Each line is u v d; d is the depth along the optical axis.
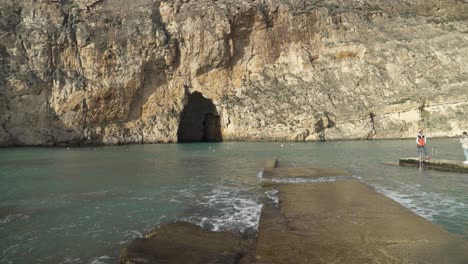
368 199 10.07
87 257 6.68
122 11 44.84
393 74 46.34
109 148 35.06
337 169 16.81
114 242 7.48
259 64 48.81
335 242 6.57
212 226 8.37
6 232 8.20
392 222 7.78
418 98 43.12
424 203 10.08
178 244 6.68
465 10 51.28
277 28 49.16
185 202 10.81
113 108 42.44
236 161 21.58
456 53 46.47
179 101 46.09
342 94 45.53
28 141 39.28
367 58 47.56
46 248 7.17
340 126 42.91
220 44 46.09
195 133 52.12
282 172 15.67
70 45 40.88
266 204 10.15
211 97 46.72
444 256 5.82
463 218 8.55
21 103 38.81
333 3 52.56
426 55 46.88
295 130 42.16
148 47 43.91
